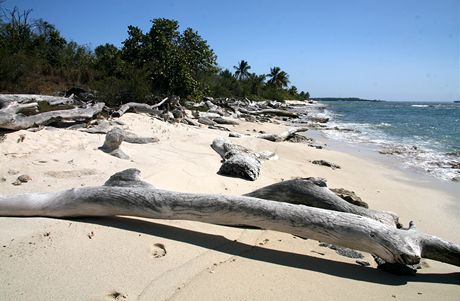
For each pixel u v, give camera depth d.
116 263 3.53
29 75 18.53
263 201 4.36
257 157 9.62
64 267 3.38
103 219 4.52
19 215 4.45
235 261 3.85
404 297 3.45
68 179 5.93
